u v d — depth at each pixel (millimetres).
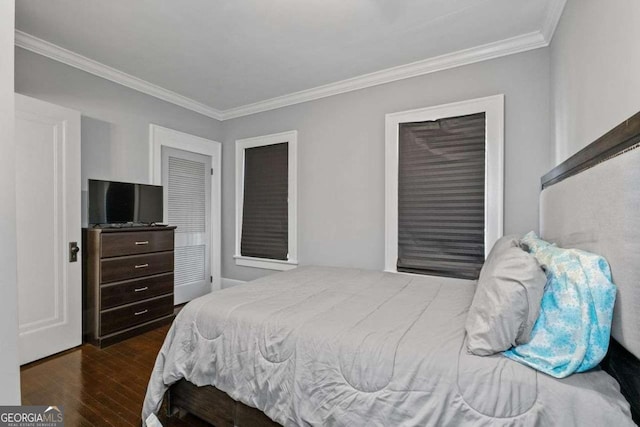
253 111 4055
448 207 2846
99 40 2535
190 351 1664
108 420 1699
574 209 1372
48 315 2428
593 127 1483
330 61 2891
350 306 1733
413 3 2082
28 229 2318
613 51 1268
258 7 2117
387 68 3025
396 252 3084
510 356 1079
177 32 2420
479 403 1016
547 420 923
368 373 1207
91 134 2953
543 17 2221
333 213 3482
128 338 2812
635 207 862
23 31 2398
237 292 2020
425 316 1561
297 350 1372
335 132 3459
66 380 2094
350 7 2123
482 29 2377
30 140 2326
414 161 2998
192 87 3492
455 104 2781
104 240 2660
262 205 4027
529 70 2514
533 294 1080
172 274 3246
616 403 883
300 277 2568
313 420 1271
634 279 863
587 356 970
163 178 3623
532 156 2506
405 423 1104
